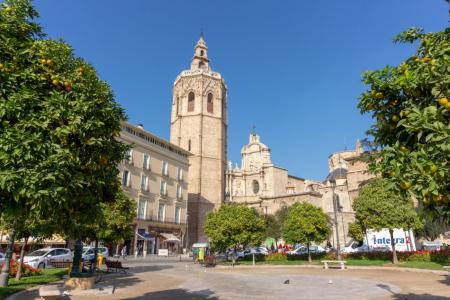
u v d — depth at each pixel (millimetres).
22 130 6242
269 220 69125
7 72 6793
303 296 14133
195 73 83812
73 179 6762
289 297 13891
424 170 5043
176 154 64875
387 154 5523
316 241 35281
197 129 80125
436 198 5258
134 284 18422
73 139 7297
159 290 16141
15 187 5953
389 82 6207
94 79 7984
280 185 87312
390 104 6402
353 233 44969
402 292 14734
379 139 6781
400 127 6316
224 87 88750
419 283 17656
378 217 28672
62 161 6324
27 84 6992
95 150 7668
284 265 31641
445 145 4789
